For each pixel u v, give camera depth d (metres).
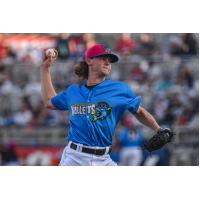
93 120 26.12
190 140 58.12
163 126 61.06
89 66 26.84
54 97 27.45
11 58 71.12
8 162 60.88
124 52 69.38
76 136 26.50
